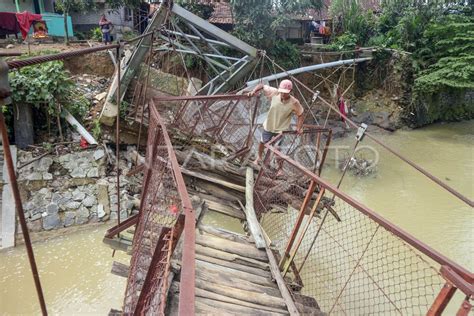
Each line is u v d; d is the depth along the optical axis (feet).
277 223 22.70
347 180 36.63
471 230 27.78
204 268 11.81
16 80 27.20
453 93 56.80
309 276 17.42
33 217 25.34
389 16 59.98
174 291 9.41
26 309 19.62
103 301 20.44
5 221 24.68
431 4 55.83
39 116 30.32
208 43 29.37
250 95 19.12
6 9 49.14
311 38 61.05
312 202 18.28
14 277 21.70
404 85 53.52
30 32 48.85
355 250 20.11
